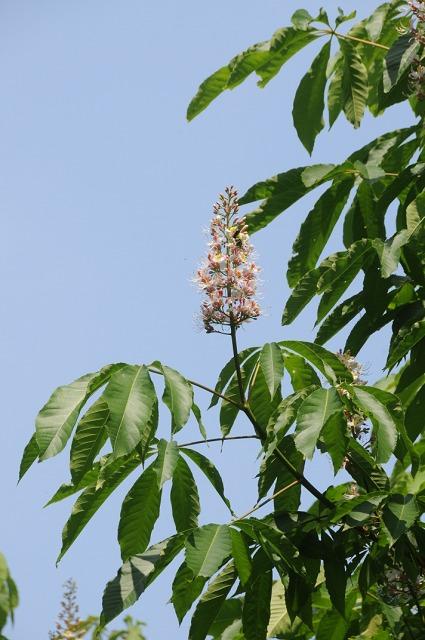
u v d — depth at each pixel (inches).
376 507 247.3
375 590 297.0
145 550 239.3
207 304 261.1
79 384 236.1
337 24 346.0
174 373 235.9
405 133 316.5
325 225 315.3
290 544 242.1
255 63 350.0
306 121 364.2
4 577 273.4
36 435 226.8
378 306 292.8
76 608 324.8
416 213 281.9
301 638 299.3
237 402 267.4
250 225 316.2
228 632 312.7
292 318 292.0
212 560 217.6
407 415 293.3
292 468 262.5
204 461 249.4
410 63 307.7
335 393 232.5
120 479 254.7
